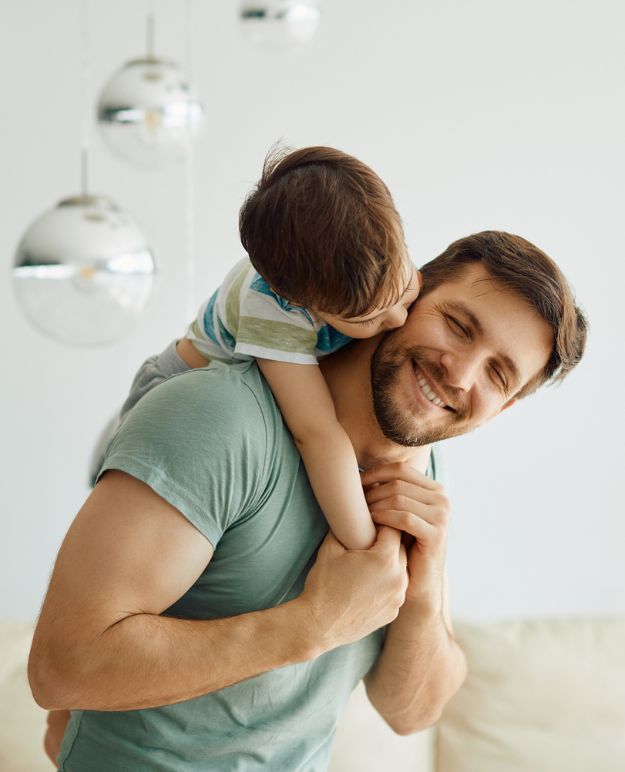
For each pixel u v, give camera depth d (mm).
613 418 2781
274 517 1113
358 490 1137
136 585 1002
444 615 1406
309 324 1131
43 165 2723
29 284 1518
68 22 2703
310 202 1058
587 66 2719
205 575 1117
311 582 1118
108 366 2762
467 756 2258
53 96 2715
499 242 1168
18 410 2768
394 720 1409
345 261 1043
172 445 1028
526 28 2715
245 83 2723
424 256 2746
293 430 1118
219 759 1170
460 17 2715
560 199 2736
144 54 2717
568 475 2793
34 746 2119
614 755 2225
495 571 2807
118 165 2730
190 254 2742
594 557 2811
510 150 2730
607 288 2746
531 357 1160
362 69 2721
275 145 1173
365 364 1188
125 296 1534
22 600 2793
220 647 1037
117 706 1016
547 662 2311
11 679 2197
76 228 1514
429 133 2730
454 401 1136
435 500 1217
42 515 2781
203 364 1241
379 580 1118
